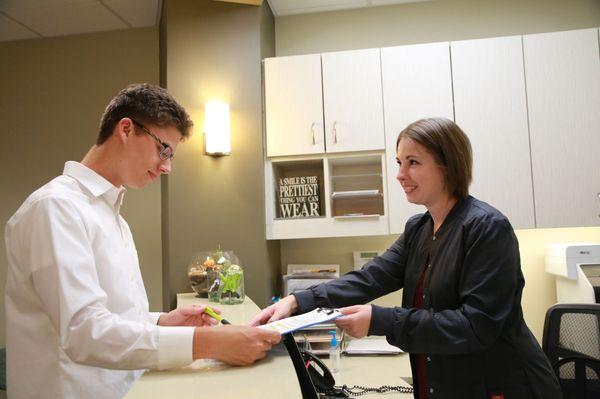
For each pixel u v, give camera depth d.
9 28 2.80
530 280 2.39
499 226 1.00
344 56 2.25
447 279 1.04
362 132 2.22
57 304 0.82
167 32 2.33
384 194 2.20
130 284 1.07
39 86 2.89
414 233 1.29
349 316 1.00
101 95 2.87
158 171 1.09
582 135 2.08
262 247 2.25
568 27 2.52
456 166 1.09
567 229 2.38
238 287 1.83
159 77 2.84
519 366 1.02
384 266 1.32
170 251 2.24
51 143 2.87
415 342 0.98
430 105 2.18
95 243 0.97
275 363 0.99
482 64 2.16
